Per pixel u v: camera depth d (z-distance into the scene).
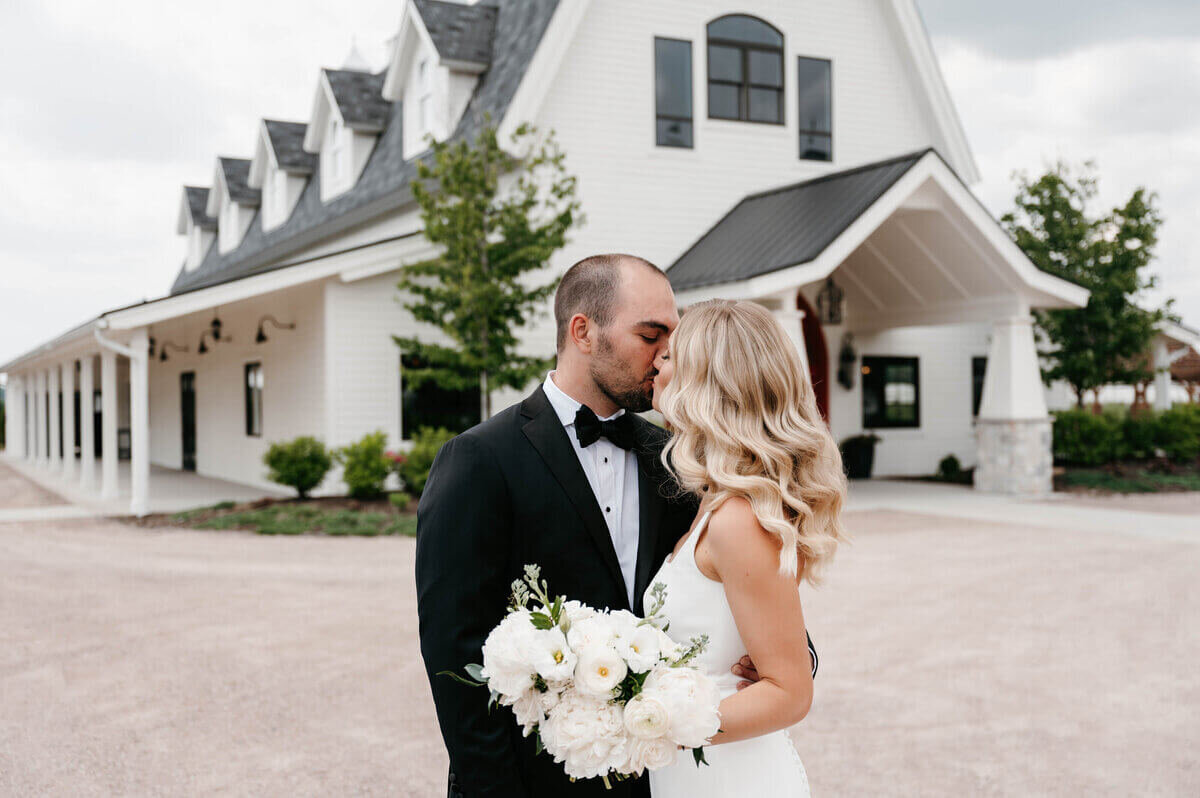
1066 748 4.78
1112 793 4.23
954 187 13.76
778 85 17.67
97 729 5.11
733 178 17.19
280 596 8.34
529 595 2.03
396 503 13.14
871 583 8.90
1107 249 17.55
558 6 15.12
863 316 18.06
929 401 19.47
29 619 7.53
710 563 2.25
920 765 4.57
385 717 5.27
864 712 5.34
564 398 2.49
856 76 18.36
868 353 18.75
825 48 18.03
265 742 4.91
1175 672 6.08
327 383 14.24
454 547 2.22
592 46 16.00
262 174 24.73
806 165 17.84
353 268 13.98
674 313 2.46
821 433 2.28
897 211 14.47
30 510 14.58
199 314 19.48
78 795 4.27
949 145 18.92
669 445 2.36
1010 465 15.74
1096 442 18.27
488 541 2.25
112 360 16.00
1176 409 18.97
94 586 8.78
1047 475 15.81
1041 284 14.95
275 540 11.49
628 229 16.30
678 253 16.67
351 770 4.54
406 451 14.47
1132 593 8.43
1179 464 19.06
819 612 7.75
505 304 13.34
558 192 13.58
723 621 2.26
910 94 18.86
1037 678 5.96
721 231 16.12
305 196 22.55
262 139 23.55
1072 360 17.95
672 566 2.34
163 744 4.89
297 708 5.43
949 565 9.79
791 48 17.69
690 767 2.43
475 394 15.44
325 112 20.92
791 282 12.73
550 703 1.92
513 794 2.11
